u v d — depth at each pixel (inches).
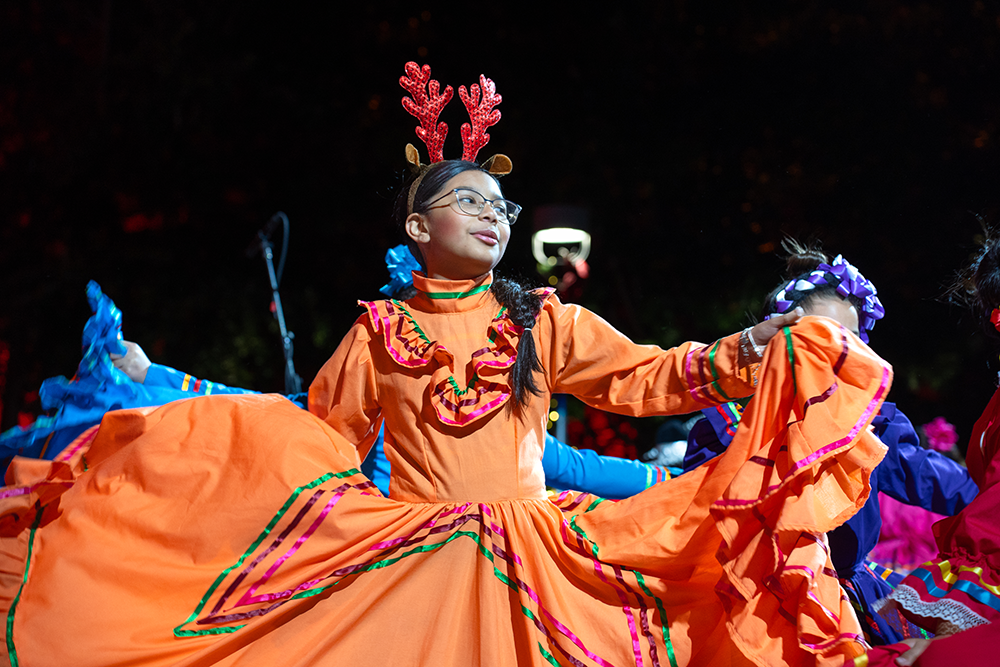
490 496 92.8
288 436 94.4
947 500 113.7
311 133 375.6
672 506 88.2
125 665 85.4
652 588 86.4
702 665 86.2
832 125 344.5
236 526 90.4
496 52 368.8
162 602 88.6
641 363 96.0
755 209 354.0
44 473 93.0
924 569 82.1
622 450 378.6
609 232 368.2
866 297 117.3
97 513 93.0
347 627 85.2
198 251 378.6
